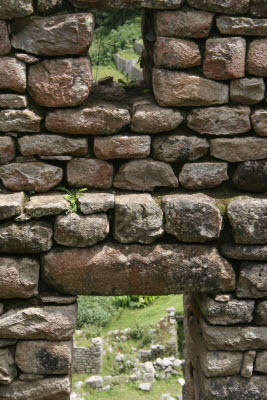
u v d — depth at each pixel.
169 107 3.21
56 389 3.33
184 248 3.26
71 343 3.34
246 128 3.26
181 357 11.23
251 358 3.46
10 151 3.17
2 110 3.09
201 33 3.10
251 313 3.39
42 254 3.20
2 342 3.26
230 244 3.31
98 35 12.70
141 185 3.32
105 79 3.96
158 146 3.27
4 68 3.04
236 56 3.12
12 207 3.07
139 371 10.33
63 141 3.17
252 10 3.07
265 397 3.51
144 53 3.65
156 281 3.27
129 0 3.03
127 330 11.69
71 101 3.11
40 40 3.01
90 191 3.30
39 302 3.27
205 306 3.44
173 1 3.04
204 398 3.58
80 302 12.86
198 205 3.20
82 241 3.17
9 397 3.33
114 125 3.18
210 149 3.30
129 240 3.22
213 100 3.20
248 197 3.37
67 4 3.02
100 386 9.98
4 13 2.95
